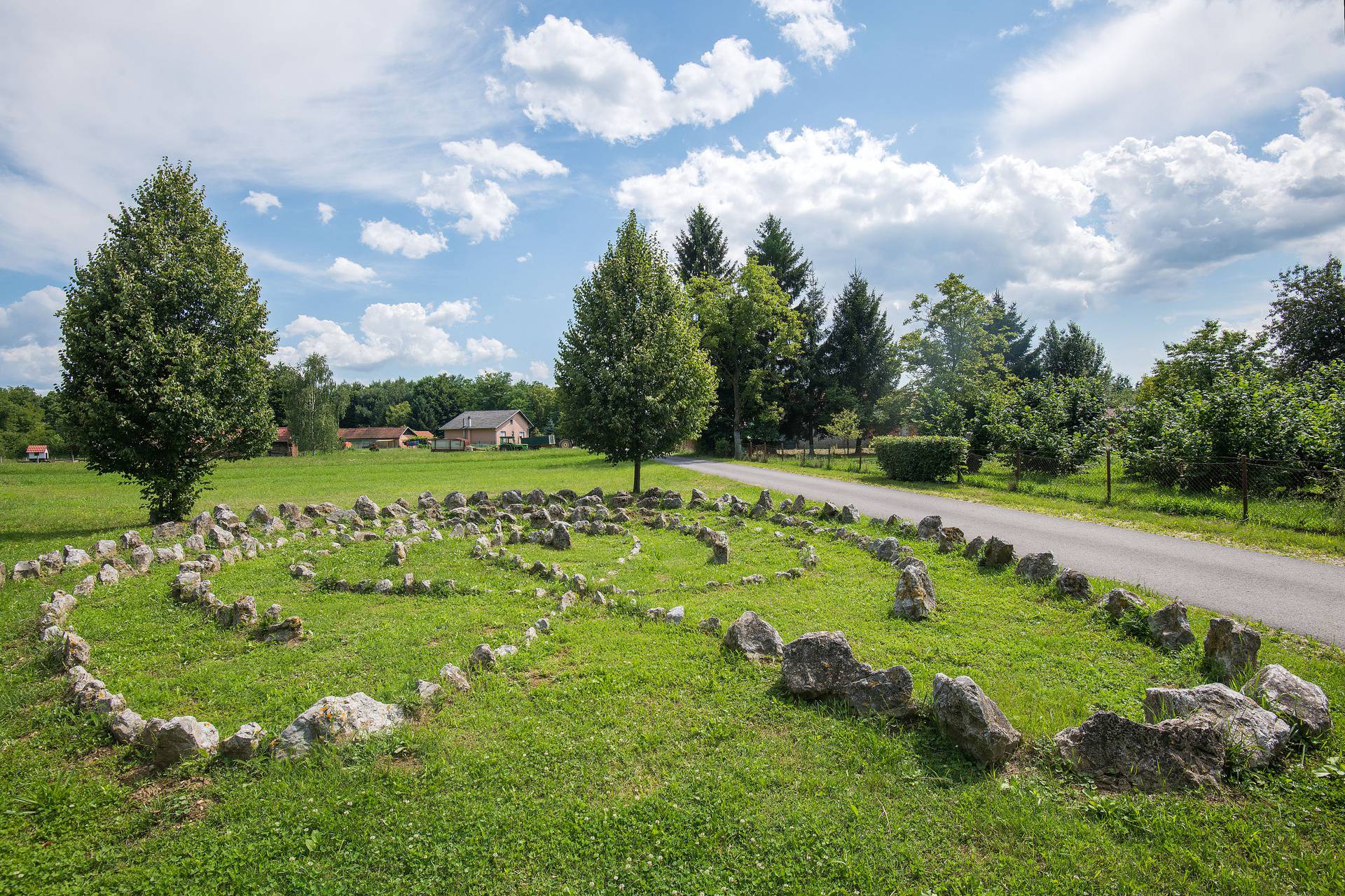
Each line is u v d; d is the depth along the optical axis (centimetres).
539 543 1463
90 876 416
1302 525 1374
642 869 405
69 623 901
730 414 5747
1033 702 605
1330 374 2030
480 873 404
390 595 1042
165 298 1702
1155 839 415
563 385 2414
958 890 381
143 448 1691
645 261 2419
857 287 5509
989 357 4125
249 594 1048
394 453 7306
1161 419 2114
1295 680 539
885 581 1067
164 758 532
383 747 541
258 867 416
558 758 527
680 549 1376
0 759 558
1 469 4712
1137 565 1150
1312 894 366
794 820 443
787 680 623
